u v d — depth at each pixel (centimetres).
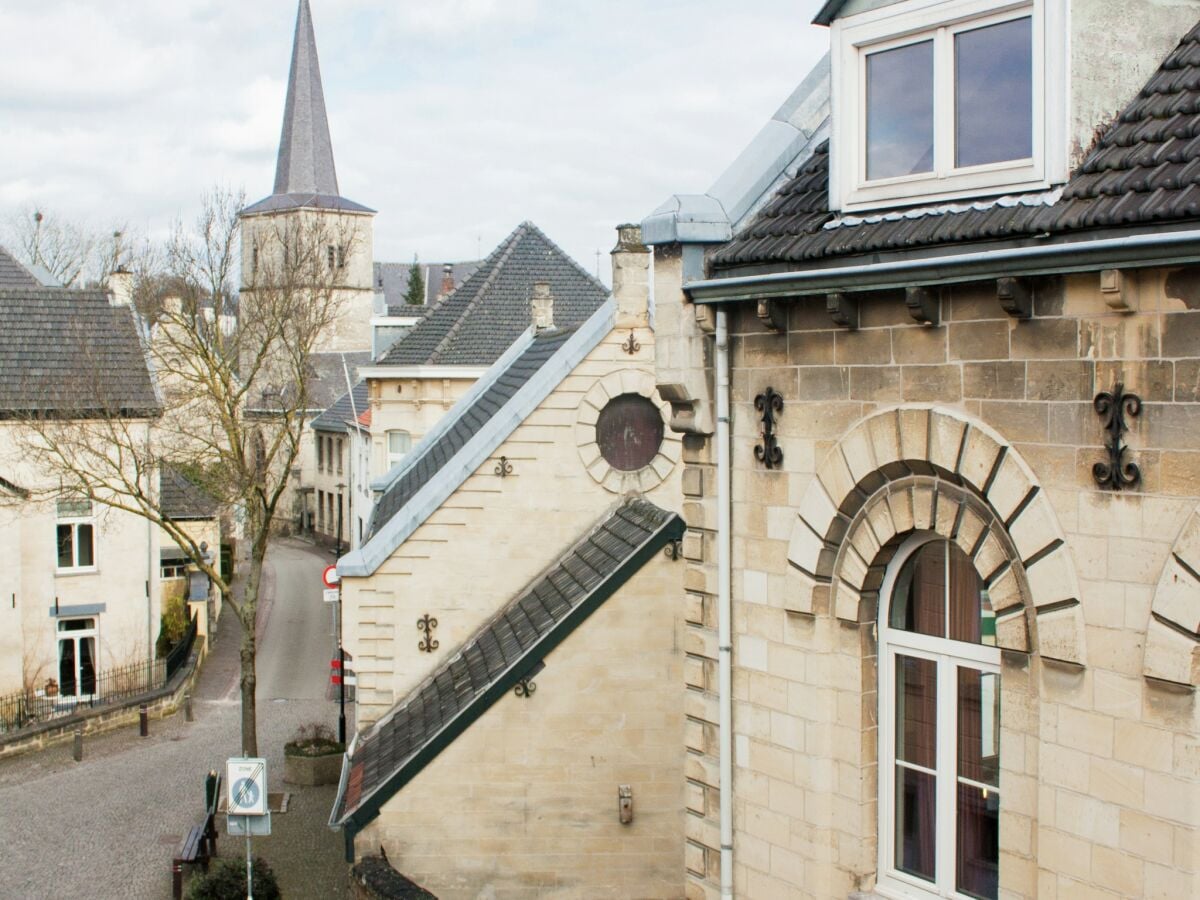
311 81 10012
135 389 3684
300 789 2766
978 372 734
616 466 1848
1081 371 678
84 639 3700
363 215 9619
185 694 3678
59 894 2155
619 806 1468
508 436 1820
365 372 3831
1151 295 643
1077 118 710
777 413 876
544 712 1468
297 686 3884
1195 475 627
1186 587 625
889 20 797
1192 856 629
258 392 4709
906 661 838
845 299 799
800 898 880
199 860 2200
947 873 809
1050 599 691
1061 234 680
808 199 894
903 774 844
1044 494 694
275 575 6078
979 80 756
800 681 873
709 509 945
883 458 791
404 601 1817
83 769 2950
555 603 1625
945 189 770
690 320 929
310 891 2103
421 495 1848
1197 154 654
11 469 3469
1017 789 727
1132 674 654
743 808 930
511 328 3794
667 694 1475
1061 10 703
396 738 1647
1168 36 744
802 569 859
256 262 4284
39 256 8262
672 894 1473
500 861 1465
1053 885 695
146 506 3112
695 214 916
